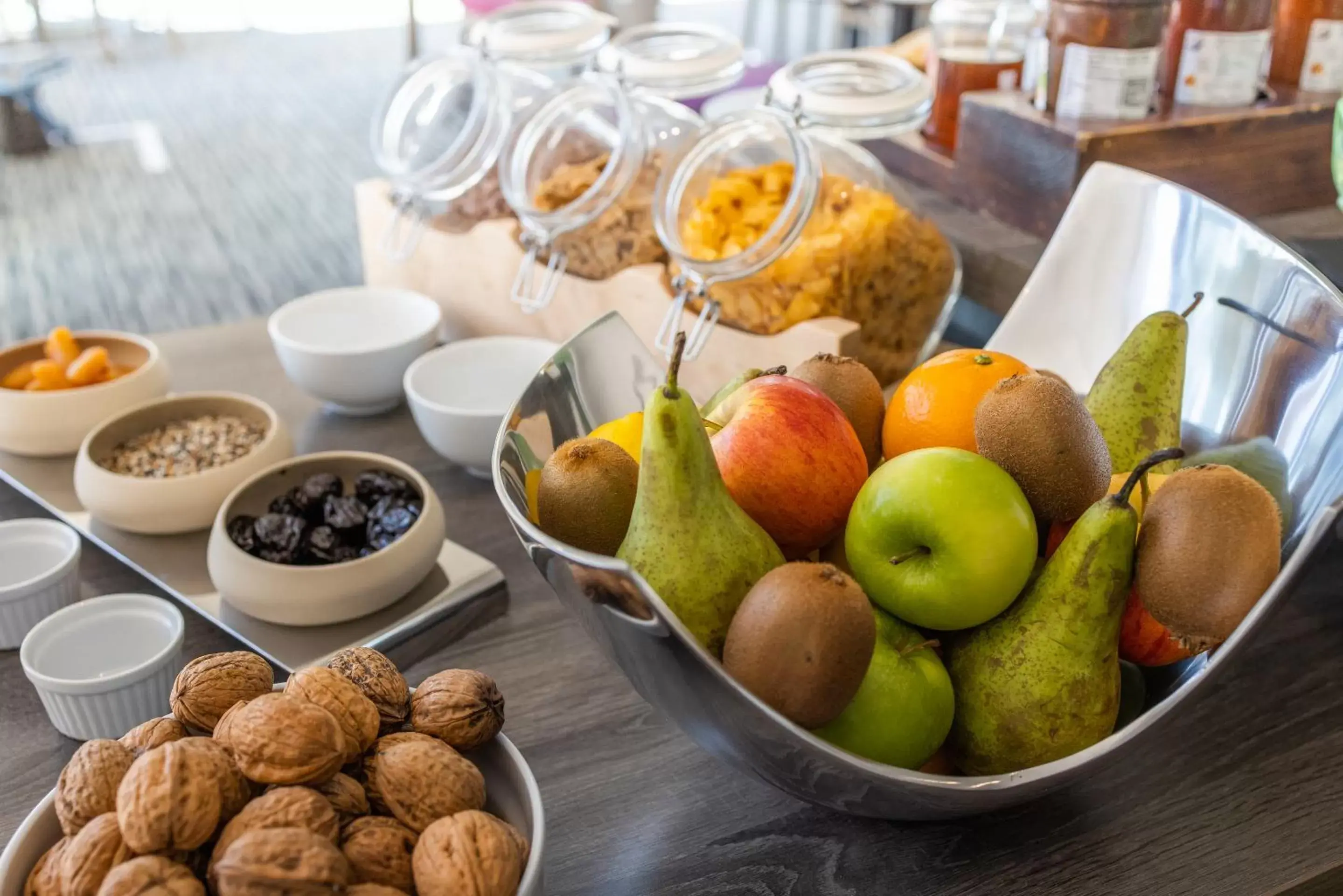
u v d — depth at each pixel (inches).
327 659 20.7
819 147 35.2
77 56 160.6
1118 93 37.1
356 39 175.2
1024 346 29.9
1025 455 17.5
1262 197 39.4
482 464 31.8
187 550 28.8
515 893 15.0
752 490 18.1
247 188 120.4
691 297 34.0
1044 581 17.2
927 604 16.9
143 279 99.0
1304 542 15.2
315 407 37.4
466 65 42.2
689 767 21.4
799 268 32.2
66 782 15.7
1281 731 21.8
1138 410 21.5
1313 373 22.4
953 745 18.2
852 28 124.7
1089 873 18.7
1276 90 41.0
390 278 44.4
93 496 28.4
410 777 16.0
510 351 35.8
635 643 15.9
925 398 19.9
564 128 39.5
